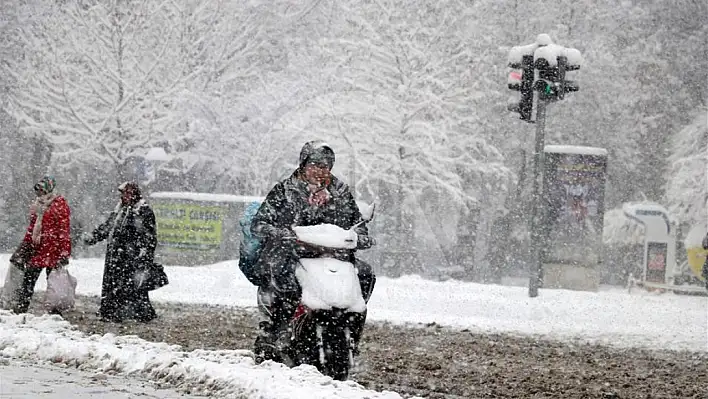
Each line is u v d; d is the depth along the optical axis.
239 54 71.94
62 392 12.68
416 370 19.97
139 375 15.30
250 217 16.69
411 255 69.44
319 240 15.34
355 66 72.00
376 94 71.19
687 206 80.62
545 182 46.44
